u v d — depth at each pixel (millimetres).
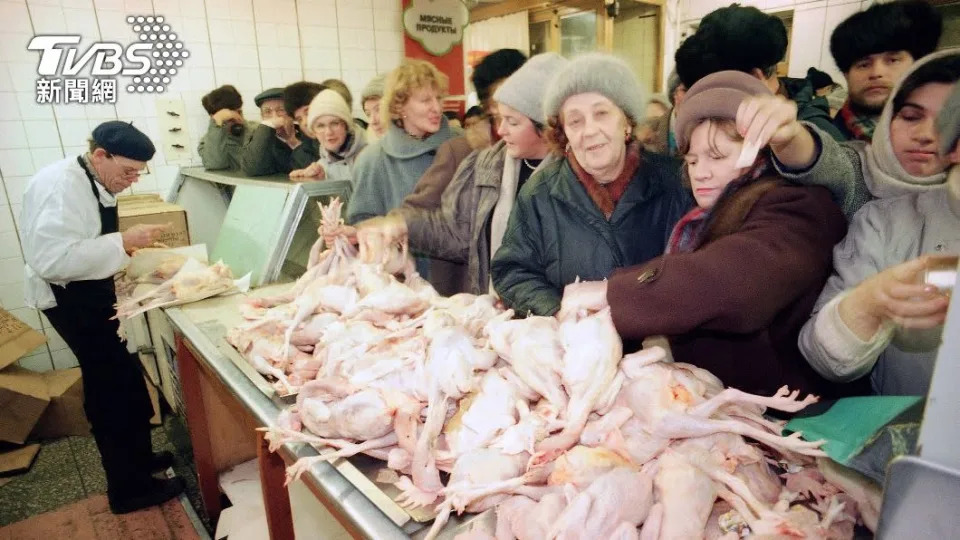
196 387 2258
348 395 1275
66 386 3104
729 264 1025
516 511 959
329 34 3484
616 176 1338
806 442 923
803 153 1041
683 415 979
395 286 1737
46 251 2166
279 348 1687
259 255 2443
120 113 3332
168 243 2910
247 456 2461
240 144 3273
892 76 1038
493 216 1700
